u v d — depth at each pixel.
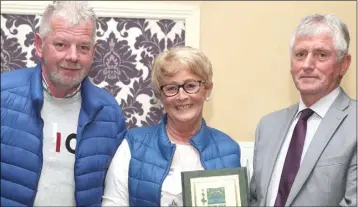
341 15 2.36
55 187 1.76
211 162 1.71
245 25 2.34
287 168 1.67
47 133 1.77
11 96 1.73
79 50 1.70
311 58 1.63
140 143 1.74
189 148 1.75
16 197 1.70
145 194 1.64
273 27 2.35
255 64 2.34
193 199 1.57
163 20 2.30
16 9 2.23
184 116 1.67
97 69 2.27
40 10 2.23
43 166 1.75
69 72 1.70
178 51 1.68
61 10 1.68
